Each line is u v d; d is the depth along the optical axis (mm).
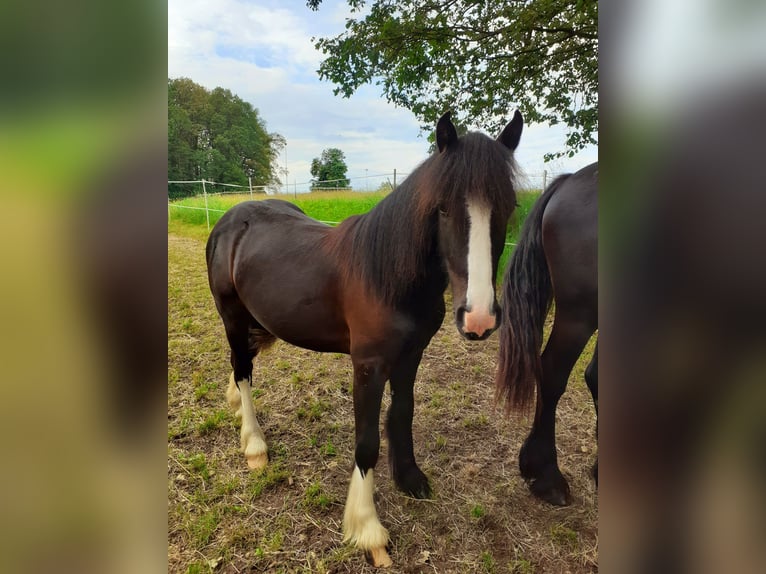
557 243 1911
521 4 4859
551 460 2109
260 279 2113
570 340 1946
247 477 2285
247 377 2543
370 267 1709
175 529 1954
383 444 2572
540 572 1754
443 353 3771
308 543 1885
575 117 5520
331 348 2066
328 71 5695
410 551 1846
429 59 5398
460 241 1455
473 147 1481
